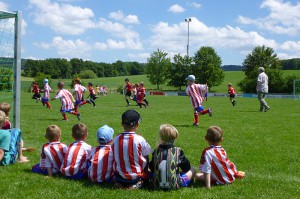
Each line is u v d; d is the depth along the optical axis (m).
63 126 13.20
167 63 98.00
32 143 9.62
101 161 5.76
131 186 5.48
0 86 9.66
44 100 22.64
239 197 5.12
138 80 124.12
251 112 20.81
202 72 90.75
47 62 121.62
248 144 9.91
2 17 8.73
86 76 132.75
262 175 6.57
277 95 58.75
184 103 31.84
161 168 5.36
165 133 5.46
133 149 5.49
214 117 17.48
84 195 5.13
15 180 5.81
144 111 20.95
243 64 97.69
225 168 5.81
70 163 5.99
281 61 96.38
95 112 19.92
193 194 5.23
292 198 5.11
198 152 8.67
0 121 6.27
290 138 11.03
